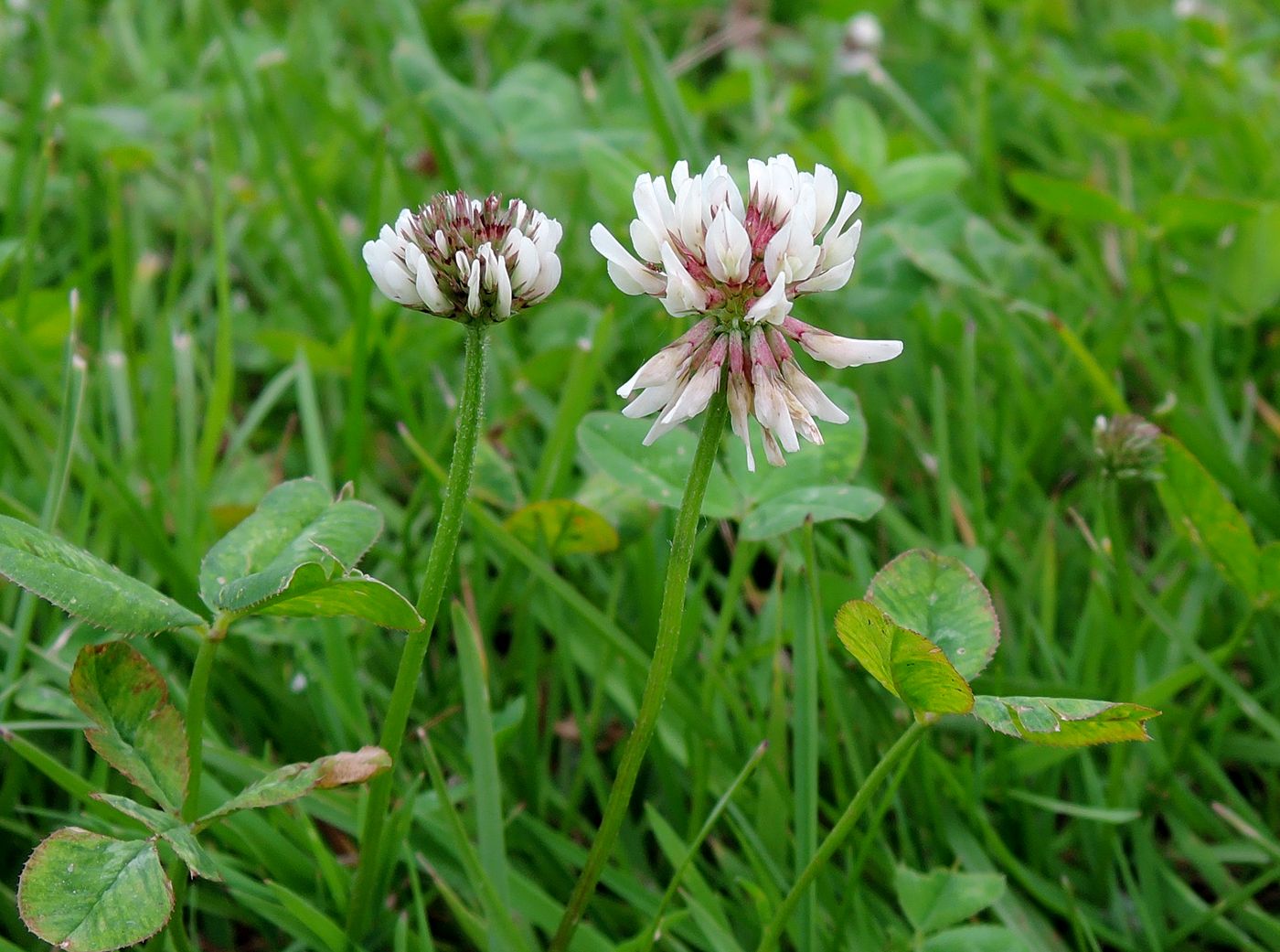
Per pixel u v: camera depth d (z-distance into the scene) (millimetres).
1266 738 212
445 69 423
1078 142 389
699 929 181
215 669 203
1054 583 224
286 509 164
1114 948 193
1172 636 202
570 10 458
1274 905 197
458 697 209
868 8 437
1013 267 297
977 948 172
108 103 377
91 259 292
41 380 234
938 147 377
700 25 459
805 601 193
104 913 136
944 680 146
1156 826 207
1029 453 242
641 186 144
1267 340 296
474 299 142
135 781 149
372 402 273
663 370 142
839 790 192
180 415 245
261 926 182
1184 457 195
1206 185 366
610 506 215
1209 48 417
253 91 382
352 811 187
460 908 173
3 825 184
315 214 289
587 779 208
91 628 208
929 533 245
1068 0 495
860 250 285
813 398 144
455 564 222
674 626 152
